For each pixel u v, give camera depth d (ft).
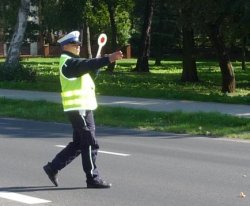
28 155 37.96
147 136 48.24
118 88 90.27
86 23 152.15
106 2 147.95
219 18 86.69
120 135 48.75
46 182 29.91
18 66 99.71
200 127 51.21
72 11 139.03
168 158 37.35
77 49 28.02
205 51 206.28
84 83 27.86
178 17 89.56
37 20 217.36
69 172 32.45
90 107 28.07
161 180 30.50
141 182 29.99
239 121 52.70
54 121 59.06
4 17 165.07
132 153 39.22
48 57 249.55
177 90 92.17
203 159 37.04
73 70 27.04
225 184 29.60
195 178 31.04
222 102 71.36
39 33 202.59
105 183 28.68
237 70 162.71
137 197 26.73
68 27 150.00
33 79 100.63
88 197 26.76
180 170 33.30
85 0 136.77
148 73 146.82
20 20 101.04
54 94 82.74
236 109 63.93
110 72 147.84
